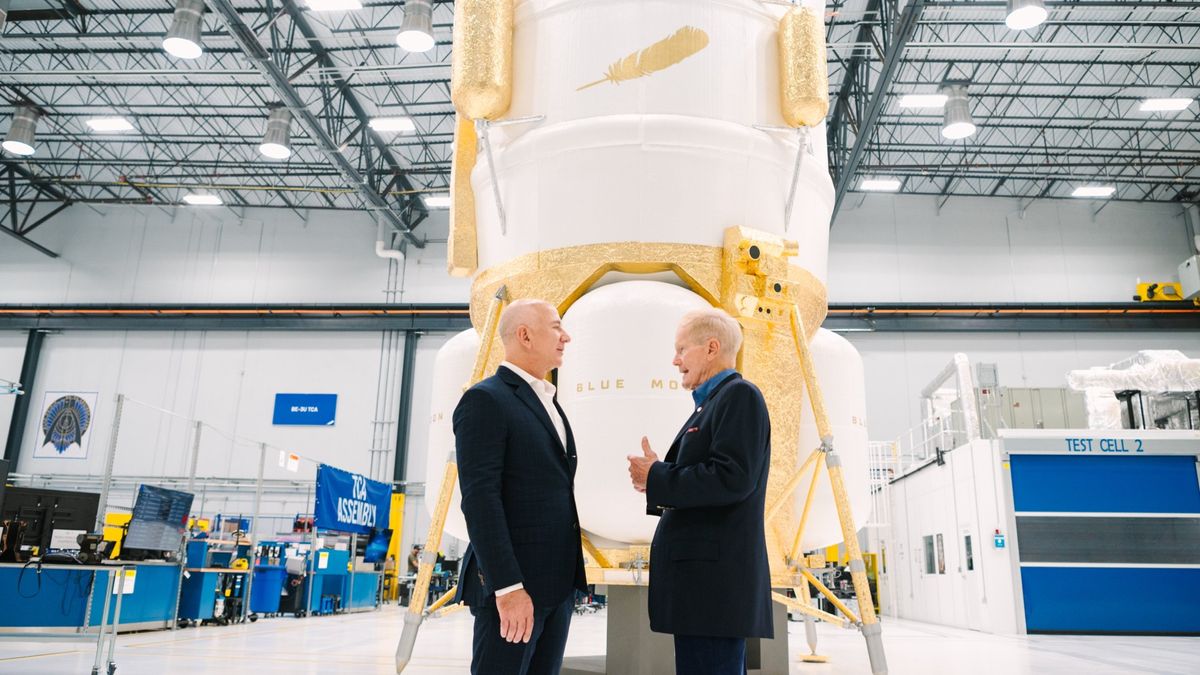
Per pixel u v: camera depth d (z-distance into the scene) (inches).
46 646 325.4
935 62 776.3
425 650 327.9
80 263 1088.8
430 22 573.0
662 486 104.5
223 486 1013.2
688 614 103.3
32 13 732.7
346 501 668.7
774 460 184.9
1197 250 990.4
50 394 1042.7
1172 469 492.4
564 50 199.0
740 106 196.9
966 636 455.5
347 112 885.8
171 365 1048.8
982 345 986.1
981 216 1023.6
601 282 192.5
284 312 1027.3
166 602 435.2
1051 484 491.8
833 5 700.0
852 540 170.6
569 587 107.8
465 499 103.3
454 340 223.9
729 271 185.0
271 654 304.8
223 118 900.6
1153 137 903.7
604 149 189.0
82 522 345.4
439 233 1072.8
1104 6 684.1
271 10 688.4
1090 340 978.7
